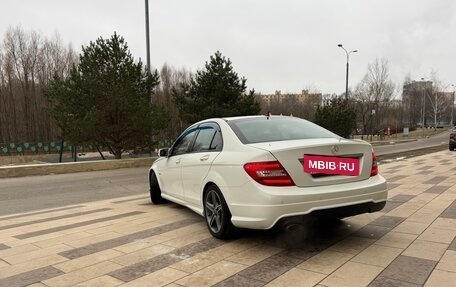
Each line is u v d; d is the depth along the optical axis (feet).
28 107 163.22
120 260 13.75
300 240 15.37
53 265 13.44
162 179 22.93
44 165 50.42
